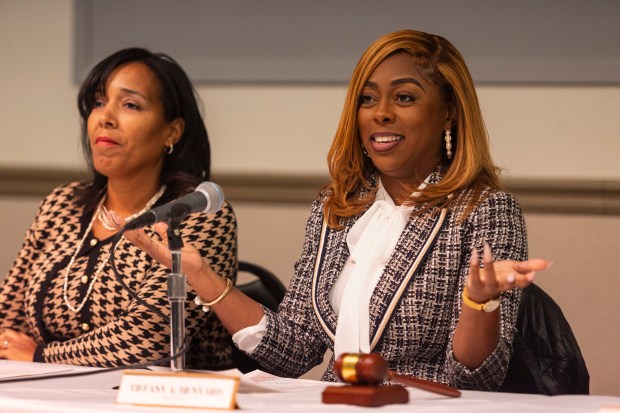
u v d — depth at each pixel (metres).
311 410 4.20
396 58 6.46
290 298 6.79
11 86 12.29
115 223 6.14
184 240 7.39
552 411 4.27
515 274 4.87
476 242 6.19
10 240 12.20
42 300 7.57
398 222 6.45
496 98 11.02
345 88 11.42
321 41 11.39
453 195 6.40
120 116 7.62
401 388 4.50
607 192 10.73
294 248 11.54
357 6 11.28
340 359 4.48
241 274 11.57
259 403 4.42
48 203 8.16
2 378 5.33
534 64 10.85
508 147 11.00
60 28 12.15
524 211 10.95
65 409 4.15
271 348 6.45
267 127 11.66
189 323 7.21
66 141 12.13
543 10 10.84
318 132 11.53
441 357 6.25
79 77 12.02
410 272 6.22
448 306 6.20
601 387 10.77
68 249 7.74
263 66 11.54
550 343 6.46
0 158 12.20
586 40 10.77
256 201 11.64
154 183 7.90
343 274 6.55
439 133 6.55
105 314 7.38
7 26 12.27
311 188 11.50
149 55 7.91
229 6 11.62
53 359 7.14
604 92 10.82
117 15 11.91
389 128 6.42
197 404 4.25
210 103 11.78
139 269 7.38
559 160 10.91
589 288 10.81
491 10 10.94
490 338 5.36
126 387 4.39
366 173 6.84
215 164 11.78
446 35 11.04
